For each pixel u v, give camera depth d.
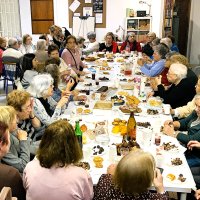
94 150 2.17
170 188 1.79
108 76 4.52
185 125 2.88
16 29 8.53
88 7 8.36
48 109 2.87
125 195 1.46
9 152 2.02
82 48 6.80
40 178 1.56
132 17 8.11
